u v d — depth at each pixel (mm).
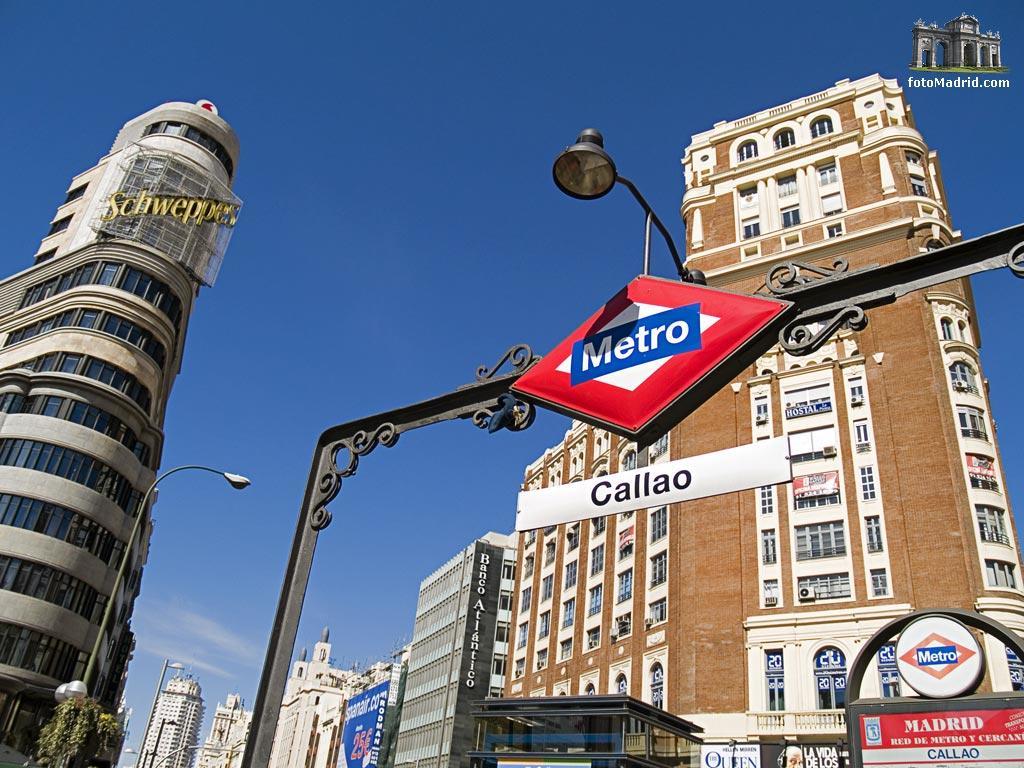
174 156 57688
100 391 45500
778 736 34969
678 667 40531
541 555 62250
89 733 26828
